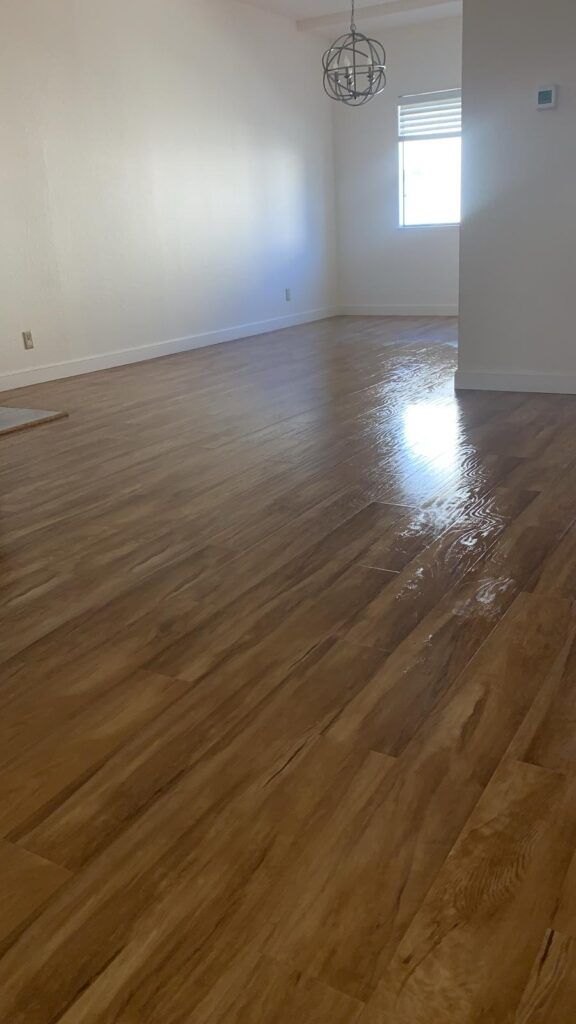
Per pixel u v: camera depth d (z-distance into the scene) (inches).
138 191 231.3
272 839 48.8
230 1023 37.4
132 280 234.4
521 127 154.2
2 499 116.9
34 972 40.6
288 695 63.6
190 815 51.1
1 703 64.7
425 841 47.9
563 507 101.3
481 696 62.2
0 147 191.6
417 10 269.6
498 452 126.6
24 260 202.1
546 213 157.1
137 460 132.9
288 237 300.7
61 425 161.2
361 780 53.4
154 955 41.2
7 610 81.3
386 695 62.9
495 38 151.3
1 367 200.4
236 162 268.1
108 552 94.8
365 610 76.9
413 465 122.0
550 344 164.2
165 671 68.1
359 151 315.6
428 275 316.8
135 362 237.8
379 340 258.8
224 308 273.0
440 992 38.4
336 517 101.7
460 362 174.1
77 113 209.2
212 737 58.9
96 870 47.1
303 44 293.3
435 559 87.7
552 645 69.0
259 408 166.6
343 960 40.3
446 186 306.5
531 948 40.5
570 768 53.7
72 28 203.9
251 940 41.8
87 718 62.0
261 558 90.4
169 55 234.4
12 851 49.0
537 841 47.6
